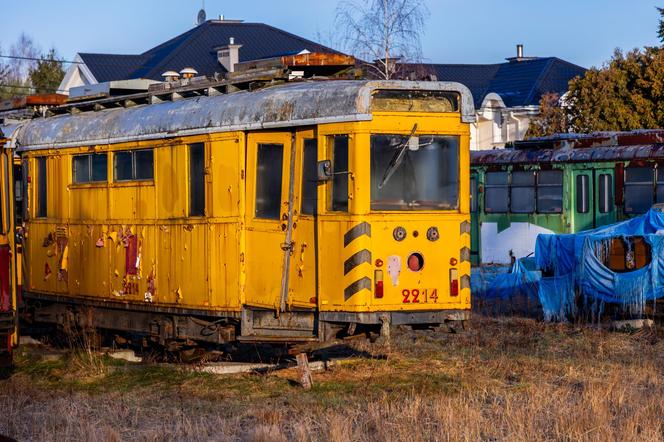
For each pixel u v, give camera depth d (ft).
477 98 158.20
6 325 42.91
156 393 44.04
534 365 48.37
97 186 53.93
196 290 47.80
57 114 60.29
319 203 43.06
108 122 53.47
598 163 80.43
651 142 78.69
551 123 123.03
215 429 36.50
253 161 45.65
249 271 45.78
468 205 44.04
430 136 43.47
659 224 63.57
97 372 49.03
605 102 117.91
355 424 36.63
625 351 53.47
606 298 62.80
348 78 47.96
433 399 40.70
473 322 64.28
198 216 47.78
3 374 49.44
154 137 49.98
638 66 118.11
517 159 85.71
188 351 50.39
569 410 37.24
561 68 160.15
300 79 47.55
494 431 35.01
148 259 50.65
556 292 65.31
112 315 54.03
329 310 42.75
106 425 37.24
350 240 42.19
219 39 162.71
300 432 34.32
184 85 50.80
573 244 65.41
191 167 48.26
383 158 42.65
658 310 61.72
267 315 45.42
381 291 42.34
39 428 37.04
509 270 78.95
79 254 55.26
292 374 46.39
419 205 43.21
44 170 57.98
